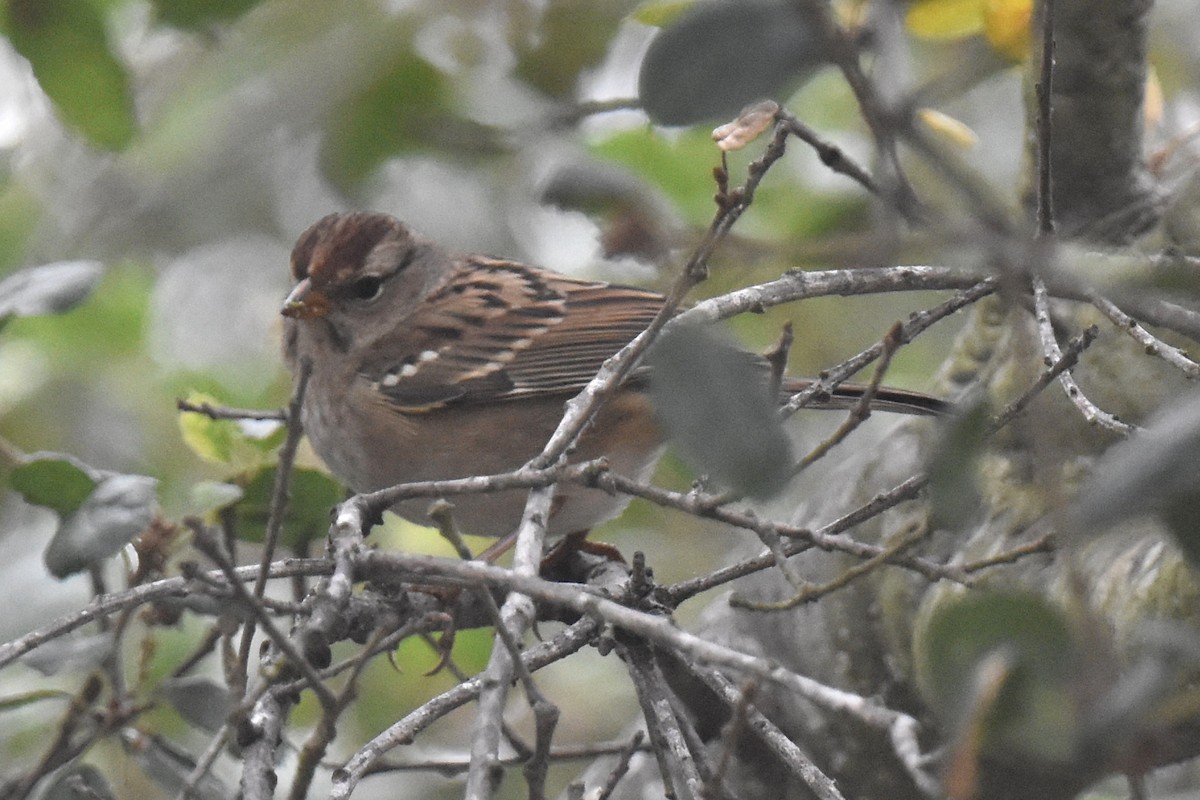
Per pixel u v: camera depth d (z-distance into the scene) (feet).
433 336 33.14
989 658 13.21
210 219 46.32
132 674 32.76
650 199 21.52
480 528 32.07
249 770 18.31
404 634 19.94
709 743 29.63
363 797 37.83
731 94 16.69
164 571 25.27
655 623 15.94
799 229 36.94
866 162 39.32
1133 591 21.67
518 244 43.47
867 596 30.58
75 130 31.09
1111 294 17.99
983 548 26.96
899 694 30.09
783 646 32.07
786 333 17.88
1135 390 26.58
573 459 30.78
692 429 16.52
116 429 41.78
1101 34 26.76
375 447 33.40
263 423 29.81
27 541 34.81
